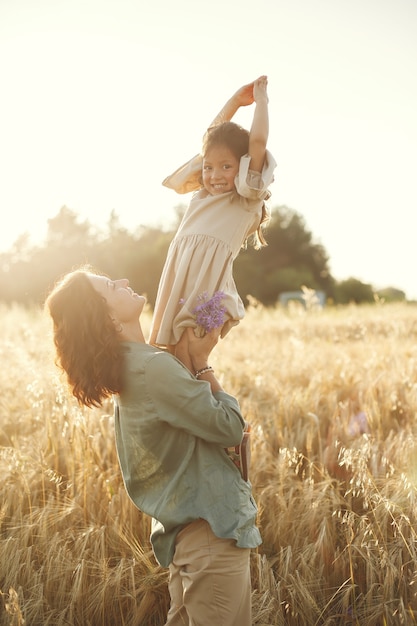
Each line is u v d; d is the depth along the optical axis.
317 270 58.34
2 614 3.29
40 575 3.42
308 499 3.75
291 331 11.79
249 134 2.91
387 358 7.38
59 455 4.57
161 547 2.66
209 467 2.59
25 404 5.62
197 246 2.82
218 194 2.90
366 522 3.61
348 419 5.12
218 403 2.56
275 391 5.92
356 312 15.18
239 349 8.74
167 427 2.60
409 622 3.04
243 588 2.61
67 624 3.26
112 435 4.73
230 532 2.51
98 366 2.57
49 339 2.85
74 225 55.91
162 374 2.52
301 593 3.21
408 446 4.25
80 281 2.66
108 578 3.32
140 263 49.44
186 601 2.61
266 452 4.46
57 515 3.77
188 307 2.75
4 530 3.86
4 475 4.16
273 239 57.41
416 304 16.95
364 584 3.43
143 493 2.71
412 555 3.21
